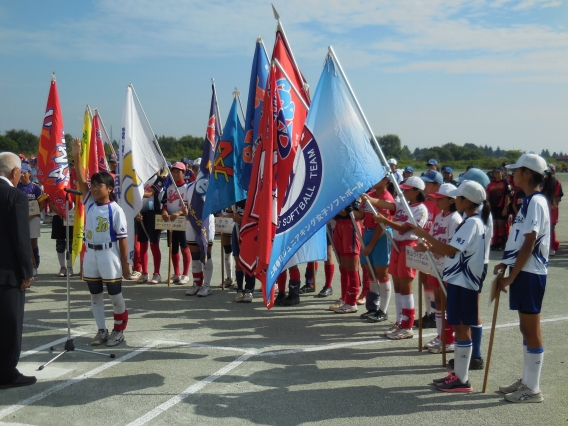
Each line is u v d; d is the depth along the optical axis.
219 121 8.84
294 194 5.75
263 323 7.18
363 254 7.20
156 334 6.64
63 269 10.34
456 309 4.81
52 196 8.96
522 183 4.61
